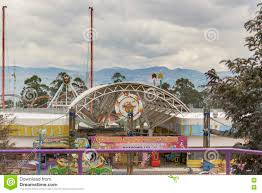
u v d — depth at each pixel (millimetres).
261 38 13531
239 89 12844
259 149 12086
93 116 54656
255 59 13562
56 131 47312
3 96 68812
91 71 71062
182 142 42375
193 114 51344
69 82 69062
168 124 56062
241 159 12039
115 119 54719
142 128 52969
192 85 100250
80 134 49812
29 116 49094
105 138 41875
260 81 12727
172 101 50469
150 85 48469
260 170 11617
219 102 13664
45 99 84562
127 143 41938
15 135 46344
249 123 12727
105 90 47781
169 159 21719
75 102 49344
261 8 13750
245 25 13867
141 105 47469
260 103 12773
